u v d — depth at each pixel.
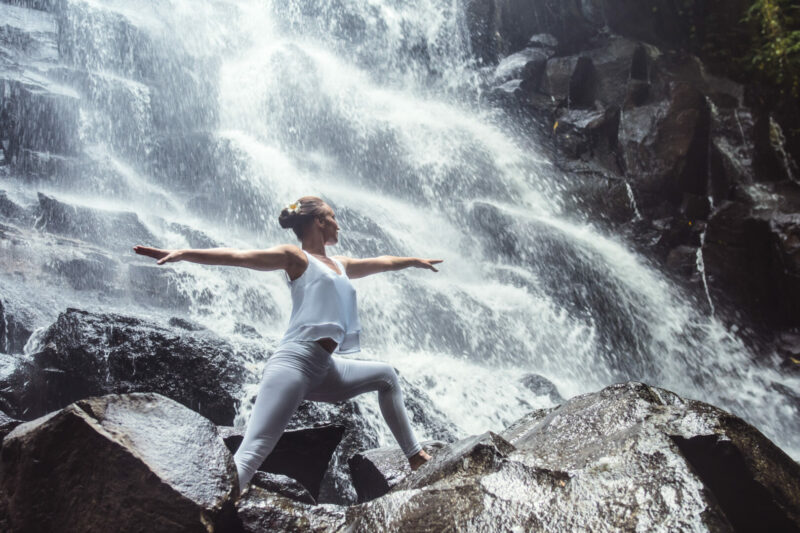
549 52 15.61
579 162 13.80
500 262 12.41
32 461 2.79
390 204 13.36
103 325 6.00
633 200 13.21
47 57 12.82
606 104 14.57
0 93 11.38
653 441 2.80
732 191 13.45
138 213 10.84
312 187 12.34
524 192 13.59
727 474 2.87
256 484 3.58
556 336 11.10
